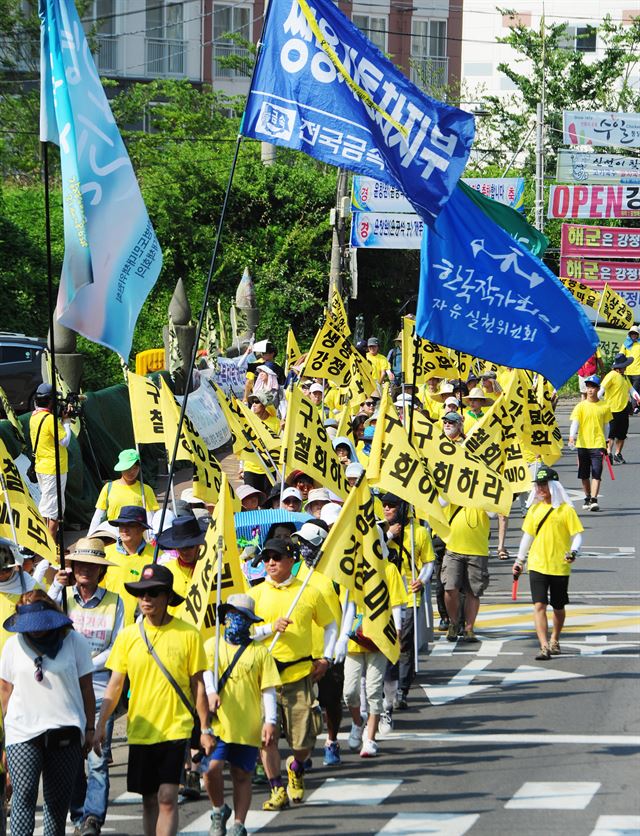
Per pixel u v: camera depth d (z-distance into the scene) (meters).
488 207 41.03
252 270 122.69
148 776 23.56
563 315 39.16
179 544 29.22
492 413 44.22
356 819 26.27
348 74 34.69
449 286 38.97
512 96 164.12
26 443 55.75
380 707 31.09
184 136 136.12
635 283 131.00
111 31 155.12
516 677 38.47
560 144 154.38
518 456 44.50
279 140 34.97
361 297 132.25
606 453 69.81
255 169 124.75
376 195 113.75
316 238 124.25
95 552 26.98
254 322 98.12
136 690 23.58
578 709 34.69
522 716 34.19
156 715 23.41
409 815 26.38
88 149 28.81
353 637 31.25
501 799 27.25
